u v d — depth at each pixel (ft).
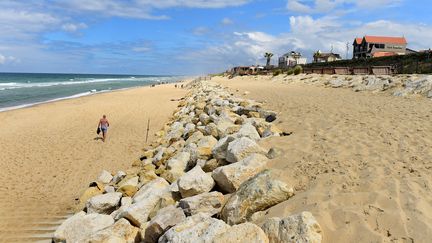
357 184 17.40
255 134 30.76
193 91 128.88
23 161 42.78
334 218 14.58
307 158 21.94
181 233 14.34
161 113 82.43
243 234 13.03
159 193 22.41
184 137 43.16
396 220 13.71
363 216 14.30
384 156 21.40
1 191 32.32
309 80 105.70
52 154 46.34
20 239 22.99
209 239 13.32
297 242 12.82
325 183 17.95
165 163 33.42
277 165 21.72
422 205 14.65
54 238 21.34
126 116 78.18
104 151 47.85
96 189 29.48
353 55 282.56
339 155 22.03
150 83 312.09
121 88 209.05
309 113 41.73
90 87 219.82
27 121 72.59
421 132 27.22
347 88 73.97
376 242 12.76
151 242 17.63
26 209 28.14
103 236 18.63
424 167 19.13
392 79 66.18
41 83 270.87
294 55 359.46
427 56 122.11
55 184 34.58
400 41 255.09
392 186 16.65
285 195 17.03
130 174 31.45
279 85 109.09
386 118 34.19
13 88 192.95
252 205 16.72
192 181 21.30
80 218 21.71
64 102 110.01
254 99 68.74
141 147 49.67
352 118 35.37
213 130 38.11
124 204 24.11
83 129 64.13
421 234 12.73
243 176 20.74
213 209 19.04
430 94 49.65
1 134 59.36
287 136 29.53
